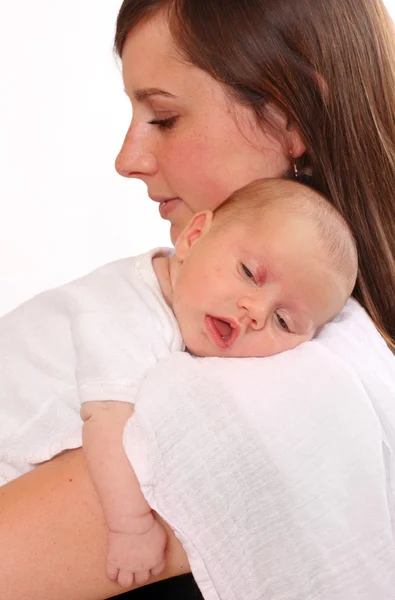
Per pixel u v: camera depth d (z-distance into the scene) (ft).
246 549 3.74
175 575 3.97
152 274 4.63
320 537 3.78
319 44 4.62
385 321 5.02
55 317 4.63
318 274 4.51
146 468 3.69
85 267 11.85
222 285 4.41
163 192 4.95
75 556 3.75
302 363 3.98
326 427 3.85
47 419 4.48
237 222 4.57
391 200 4.92
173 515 3.68
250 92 4.55
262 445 3.75
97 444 3.86
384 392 4.15
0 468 4.48
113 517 3.73
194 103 4.62
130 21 4.69
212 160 4.69
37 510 3.76
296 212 4.56
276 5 4.53
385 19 5.01
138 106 4.83
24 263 11.55
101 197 11.85
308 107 4.65
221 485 3.72
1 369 4.58
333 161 4.80
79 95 11.60
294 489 3.76
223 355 4.42
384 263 4.94
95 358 4.16
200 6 4.49
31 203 11.57
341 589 3.79
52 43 11.42
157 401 3.78
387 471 4.04
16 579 3.68
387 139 4.89
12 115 11.38
